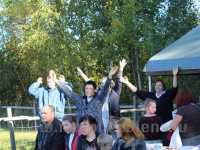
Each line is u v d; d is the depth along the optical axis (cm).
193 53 898
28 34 2386
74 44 2264
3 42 2731
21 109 1911
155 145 724
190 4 2200
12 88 2828
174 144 727
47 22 2319
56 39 2302
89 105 849
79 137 682
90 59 2219
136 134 588
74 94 892
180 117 720
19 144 1448
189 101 730
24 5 2583
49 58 2303
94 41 2200
